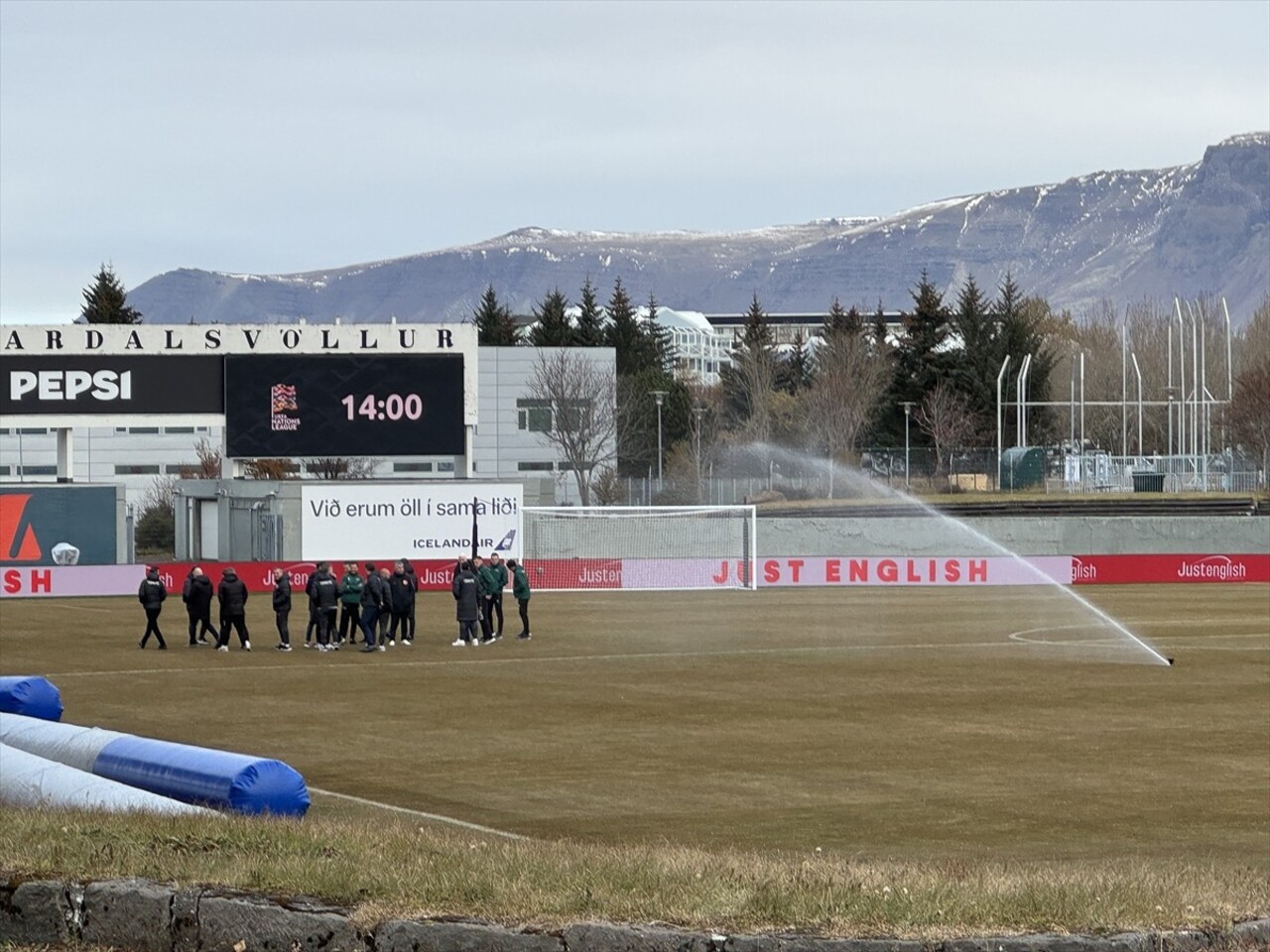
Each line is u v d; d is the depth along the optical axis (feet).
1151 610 235.81
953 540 339.57
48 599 267.59
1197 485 429.79
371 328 330.75
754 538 292.61
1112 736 116.67
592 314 652.48
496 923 43.91
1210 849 78.89
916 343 535.19
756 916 44.32
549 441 495.00
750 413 533.96
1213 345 579.07
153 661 170.60
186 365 310.45
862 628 207.82
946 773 100.94
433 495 295.69
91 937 46.91
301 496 293.64
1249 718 125.80
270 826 56.08
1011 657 171.42
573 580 289.33
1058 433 541.34
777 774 100.63
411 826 78.23
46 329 321.93
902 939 42.70
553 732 118.83
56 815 58.54
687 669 160.97
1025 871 52.95
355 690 144.66
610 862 50.72
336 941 44.47
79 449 508.53
